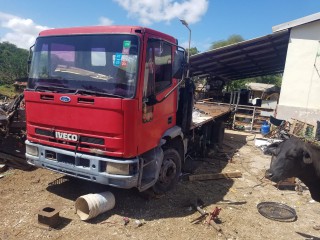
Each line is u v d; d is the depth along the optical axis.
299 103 11.91
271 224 5.20
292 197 6.42
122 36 4.61
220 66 18.41
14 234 4.29
